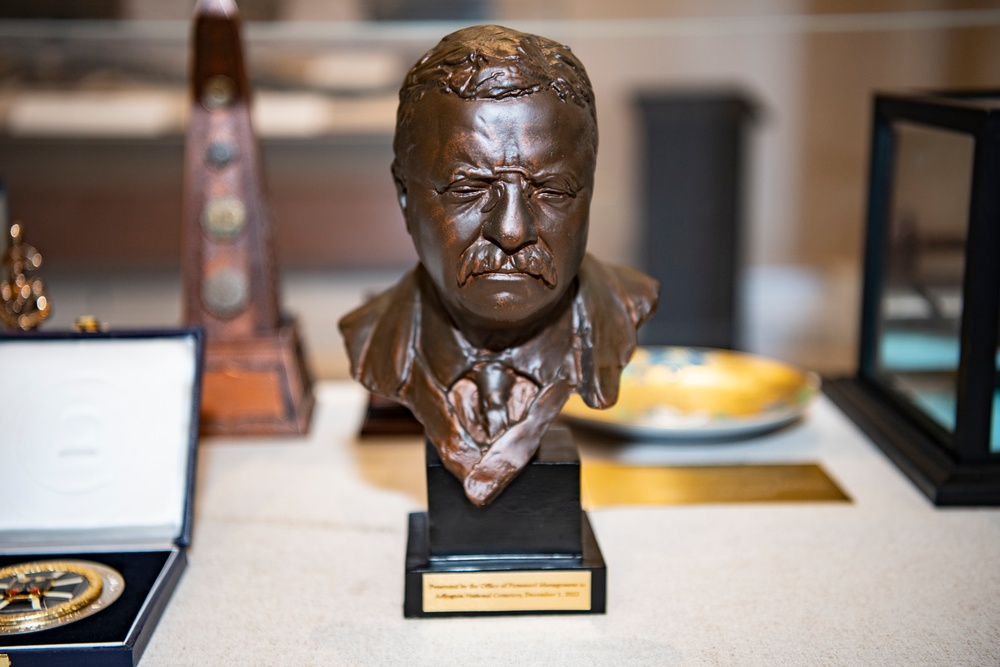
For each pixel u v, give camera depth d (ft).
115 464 4.37
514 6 7.79
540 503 3.88
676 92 10.16
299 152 8.38
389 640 3.77
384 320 4.12
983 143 4.43
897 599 4.00
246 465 5.33
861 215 10.44
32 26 7.54
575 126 3.45
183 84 7.93
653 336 9.94
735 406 5.82
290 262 9.13
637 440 5.58
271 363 5.64
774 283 10.62
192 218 5.54
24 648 3.49
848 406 5.87
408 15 7.74
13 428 4.36
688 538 4.51
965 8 8.32
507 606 3.92
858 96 10.14
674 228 10.05
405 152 3.57
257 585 4.16
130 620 3.72
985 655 3.63
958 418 4.79
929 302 5.16
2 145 8.08
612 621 3.88
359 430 5.73
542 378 3.89
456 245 3.44
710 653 3.66
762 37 10.20
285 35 7.73
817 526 4.61
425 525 4.26
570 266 3.53
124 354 4.43
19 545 4.31
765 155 10.43
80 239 8.64
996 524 4.62
